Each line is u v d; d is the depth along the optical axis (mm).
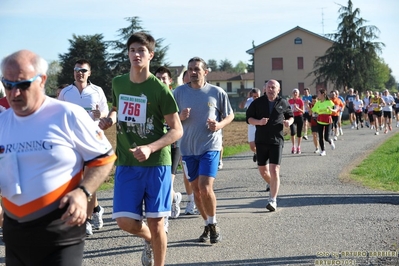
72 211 3600
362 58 70688
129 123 5824
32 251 3740
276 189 9398
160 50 73812
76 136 3791
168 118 5785
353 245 7078
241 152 21625
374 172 13961
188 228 8336
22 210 3707
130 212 5617
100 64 77188
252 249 7035
